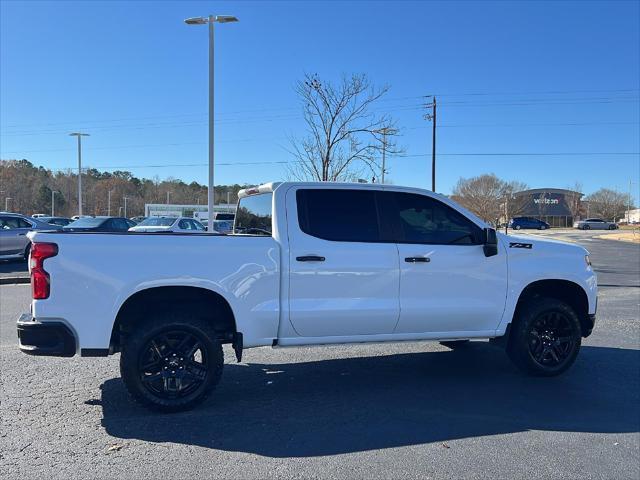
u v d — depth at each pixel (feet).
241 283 16.21
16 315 31.30
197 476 12.01
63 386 18.28
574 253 19.97
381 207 17.92
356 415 15.93
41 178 386.32
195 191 457.27
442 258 18.10
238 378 19.60
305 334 16.97
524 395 17.84
